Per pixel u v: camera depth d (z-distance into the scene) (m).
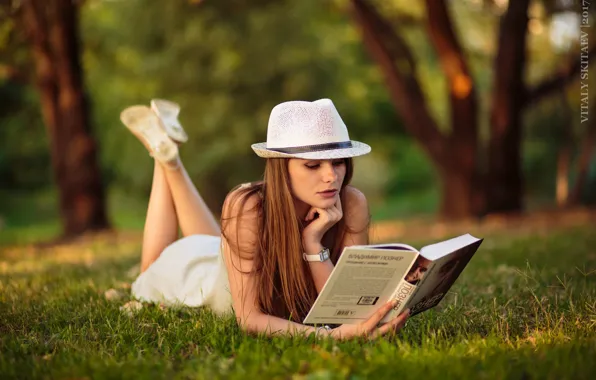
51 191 33.75
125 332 3.90
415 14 17.94
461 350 3.38
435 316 4.20
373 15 15.02
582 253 7.20
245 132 23.91
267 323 3.73
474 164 14.93
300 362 3.11
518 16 13.98
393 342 3.59
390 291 3.50
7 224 27.59
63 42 13.76
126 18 23.75
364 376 2.96
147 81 25.11
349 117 27.31
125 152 26.77
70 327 3.97
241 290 3.80
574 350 3.34
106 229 14.41
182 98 24.36
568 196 22.80
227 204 3.82
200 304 4.56
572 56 15.60
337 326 3.95
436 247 3.41
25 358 3.53
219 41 23.03
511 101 14.39
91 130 14.42
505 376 2.94
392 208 29.47
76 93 14.13
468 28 20.17
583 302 4.38
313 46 23.94
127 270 7.00
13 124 29.77
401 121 29.78
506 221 13.86
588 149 21.00
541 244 8.24
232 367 3.22
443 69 14.88
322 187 3.65
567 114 22.42
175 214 5.20
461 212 14.99
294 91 23.70
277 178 3.71
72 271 7.11
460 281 5.51
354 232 4.09
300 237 3.78
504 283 5.36
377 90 27.09
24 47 13.89
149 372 3.16
